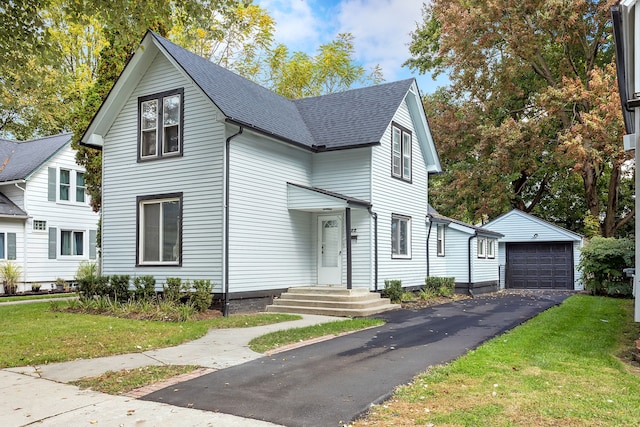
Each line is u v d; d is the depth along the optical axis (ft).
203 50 92.27
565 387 18.57
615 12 27.14
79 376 21.59
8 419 16.14
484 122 88.74
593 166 74.95
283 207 48.49
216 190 42.09
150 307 40.24
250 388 19.22
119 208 48.06
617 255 60.95
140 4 33.47
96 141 49.49
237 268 42.37
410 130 60.54
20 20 32.96
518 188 100.37
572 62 83.25
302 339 29.84
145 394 18.70
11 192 71.10
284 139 46.70
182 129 44.52
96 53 90.94
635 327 34.40
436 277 62.13
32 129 104.32
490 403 16.62
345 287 49.01
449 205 96.53
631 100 24.20
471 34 80.89
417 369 22.11
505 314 42.83
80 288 47.67
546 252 82.38
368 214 49.75
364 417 15.72
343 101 59.52
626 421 14.85
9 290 65.67
